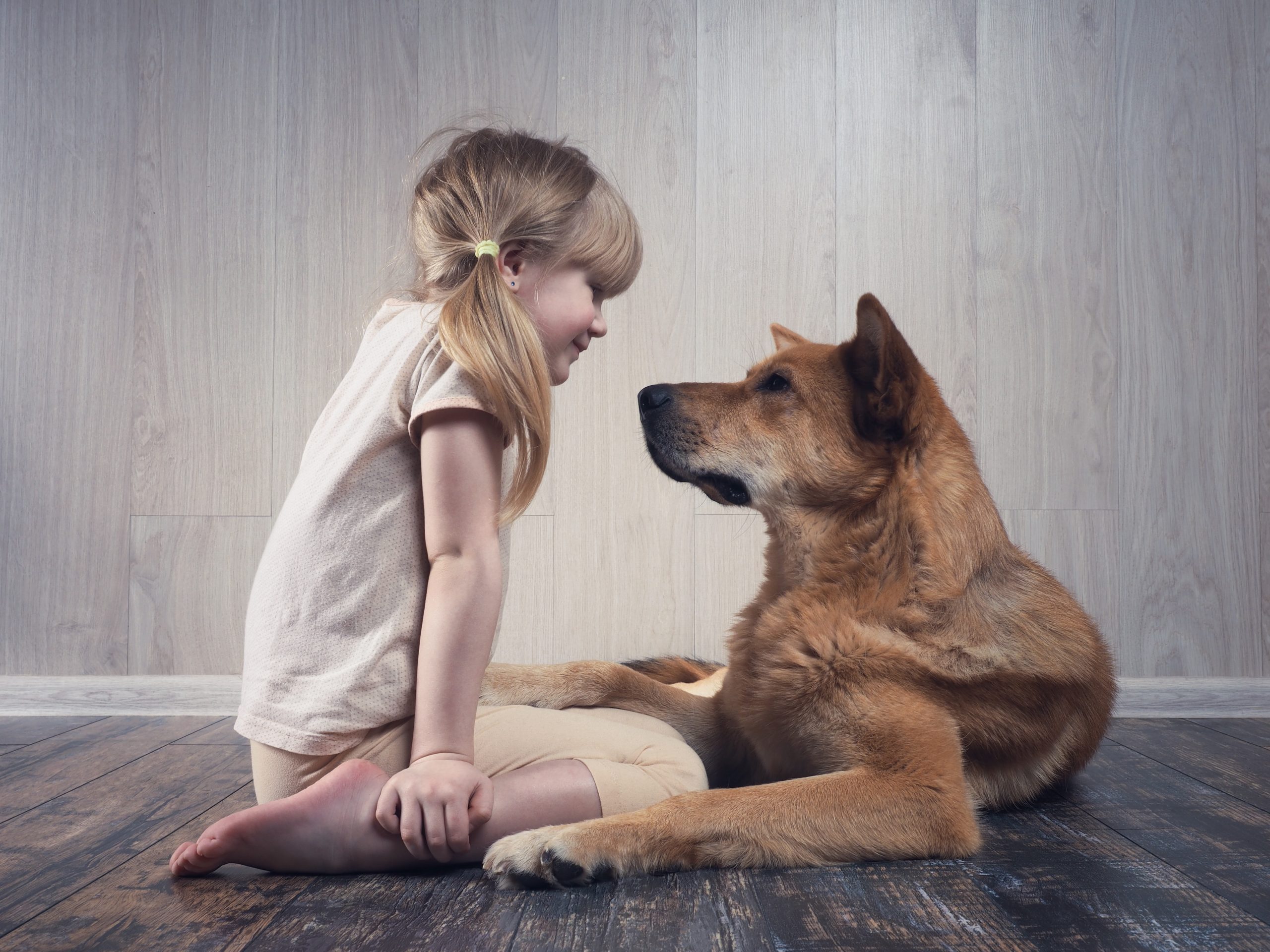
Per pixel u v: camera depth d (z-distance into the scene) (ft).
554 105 9.14
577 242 4.82
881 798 4.45
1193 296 9.04
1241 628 8.89
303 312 9.04
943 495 5.26
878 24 9.17
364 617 4.15
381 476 4.24
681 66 9.17
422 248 4.87
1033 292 9.07
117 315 8.96
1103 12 9.12
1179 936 3.46
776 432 5.65
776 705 5.12
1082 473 8.97
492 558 4.14
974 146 9.11
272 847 3.94
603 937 3.40
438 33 9.14
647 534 8.98
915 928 3.53
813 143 9.14
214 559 8.90
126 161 9.03
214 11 9.10
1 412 8.89
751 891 3.93
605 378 9.06
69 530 8.87
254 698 4.19
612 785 4.40
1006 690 5.17
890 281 9.11
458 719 4.03
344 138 9.11
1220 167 9.08
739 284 9.14
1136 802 5.56
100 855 4.40
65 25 9.05
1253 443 8.96
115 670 8.83
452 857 4.02
